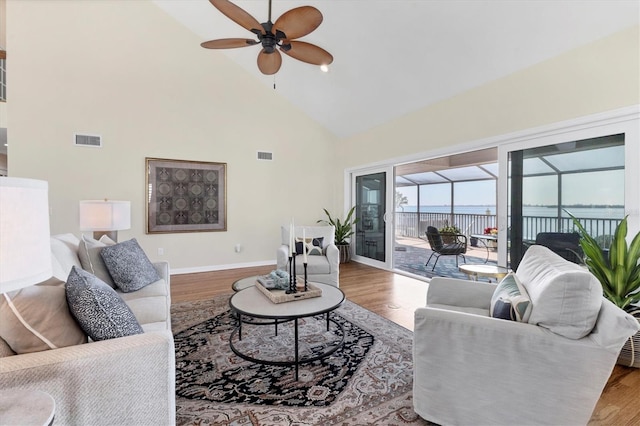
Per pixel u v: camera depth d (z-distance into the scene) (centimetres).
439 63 339
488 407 137
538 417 128
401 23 308
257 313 189
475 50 306
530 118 300
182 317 294
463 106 368
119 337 113
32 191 78
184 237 485
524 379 130
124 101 443
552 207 290
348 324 277
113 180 437
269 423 151
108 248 236
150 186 459
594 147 261
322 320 287
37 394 86
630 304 218
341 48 376
